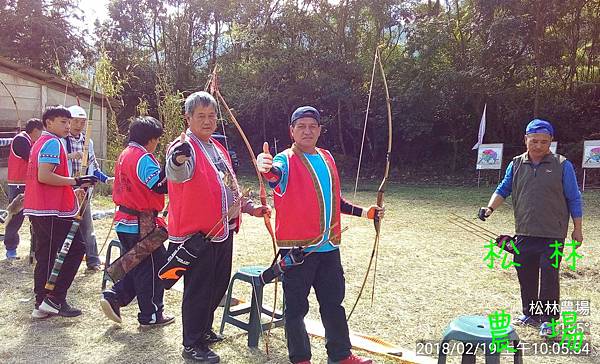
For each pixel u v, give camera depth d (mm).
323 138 22359
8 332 3832
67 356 3432
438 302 4688
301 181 3037
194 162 3092
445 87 17688
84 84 15633
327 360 3391
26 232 7523
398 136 20891
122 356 3439
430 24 17875
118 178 3838
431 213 10469
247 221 9133
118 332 3854
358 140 21891
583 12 16875
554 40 16141
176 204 3199
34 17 20031
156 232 3729
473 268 5910
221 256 3326
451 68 17719
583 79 17859
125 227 3816
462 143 20109
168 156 3020
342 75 19688
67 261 4117
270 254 6512
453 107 18328
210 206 3160
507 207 11258
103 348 3570
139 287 3836
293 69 19812
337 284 3133
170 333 3842
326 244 3072
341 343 3107
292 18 19859
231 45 22531
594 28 16859
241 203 3344
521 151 18734
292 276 3045
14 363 3309
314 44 19984
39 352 3490
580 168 16719
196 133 3242
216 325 4070
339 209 3166
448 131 20281
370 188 16219
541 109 17141
